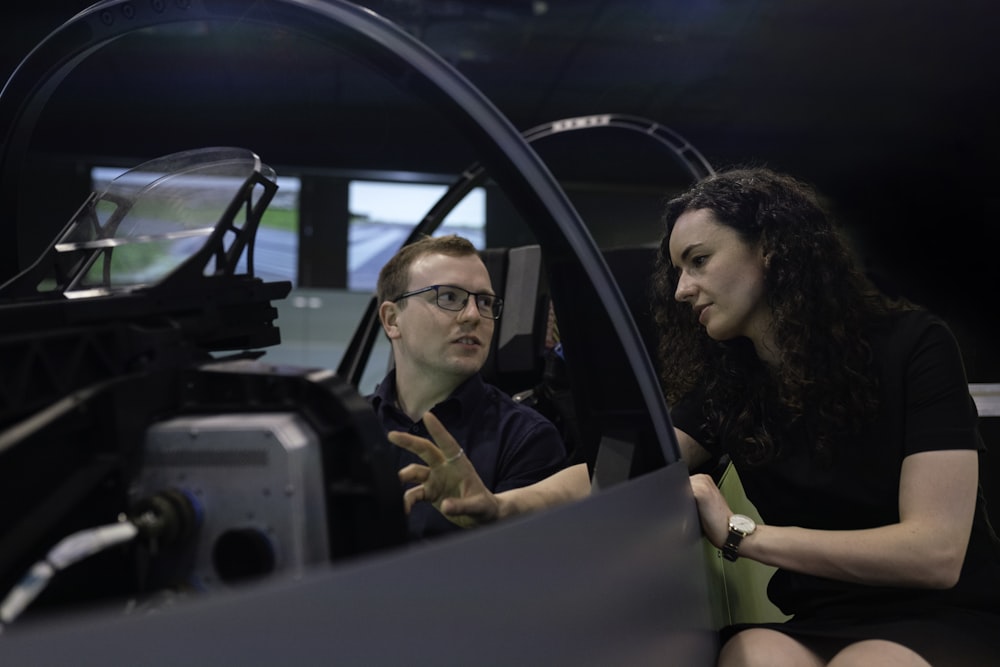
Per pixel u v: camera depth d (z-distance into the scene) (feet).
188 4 3.47
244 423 2.32
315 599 1.72
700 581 3.48
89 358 2.36
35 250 23.89
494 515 3.41
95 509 2.33
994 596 3.93
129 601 2.33
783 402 4.14
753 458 4.31
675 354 4.85
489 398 4.86
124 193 3.36
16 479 2.10
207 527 2.31
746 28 23.41
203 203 3.10
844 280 4.09
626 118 10.81
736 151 31.40
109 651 1.44
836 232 4.20
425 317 4.59
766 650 3.81
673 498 3.28
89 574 2.32
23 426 2.08
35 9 18.56
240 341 3.08
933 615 3.80
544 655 2.25
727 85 27.68
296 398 2.44
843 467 4.05
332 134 26.55
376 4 20.85
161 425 2.40
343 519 2.40
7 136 4.45
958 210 31.76
